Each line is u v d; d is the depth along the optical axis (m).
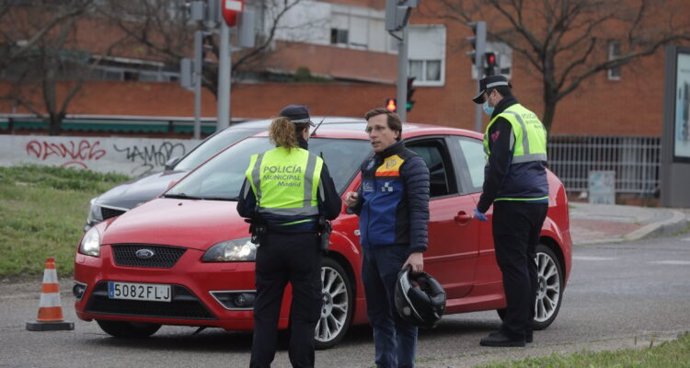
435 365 11.75
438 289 10.36
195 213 13.36
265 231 10.66
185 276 12.71
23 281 19.42
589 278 22.36
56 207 26.03
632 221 37.59
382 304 10.85
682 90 48.47
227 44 29.17
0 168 34.41
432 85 69.19
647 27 60.47
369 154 14.07
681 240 33.31
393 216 10.61
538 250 15.30
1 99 67.94
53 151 40.06
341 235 13.35
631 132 66.12
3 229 21.61
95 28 76.38
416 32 69.38
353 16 89.88
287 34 77.31
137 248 12.98
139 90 75.06
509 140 13.00
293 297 10.80
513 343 13.39
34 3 56.25
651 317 16.70
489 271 14.95
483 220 13.13
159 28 62.72
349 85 72.50
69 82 73.75
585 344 13.24
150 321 12.90
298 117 10.95
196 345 13.72
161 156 39.94
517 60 65.94
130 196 18.77
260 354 10.70
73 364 12.21
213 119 74.19
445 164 14.67
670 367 11.08
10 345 13.47
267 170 10.73
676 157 48.62
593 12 57.62
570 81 65.81
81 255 13.41
